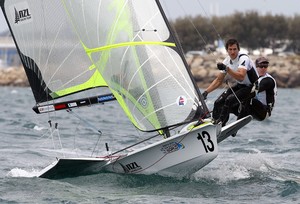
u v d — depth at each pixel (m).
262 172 44.62
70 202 36.22
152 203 35.84
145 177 40.78
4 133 68.19
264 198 37.62
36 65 43.16
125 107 40.66
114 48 40.69
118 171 41.44
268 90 43.22
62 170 40.72
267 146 59.09
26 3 42.97
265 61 43.06
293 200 37.31
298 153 54.84
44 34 43.00
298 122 85.25
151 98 40.03
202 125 39.00
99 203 35.94
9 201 36.47
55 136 65.75
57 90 43.06
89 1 41.16
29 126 74.81
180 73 40.16
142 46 40.28
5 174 44.59
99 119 86.31
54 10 42.69
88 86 42.81
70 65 42.88
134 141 60.94
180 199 36.88
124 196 37.44
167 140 39.50
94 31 41.16
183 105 39.88
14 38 43.44
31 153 54.06
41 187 39.25
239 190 39.31
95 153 54.28
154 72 40.09
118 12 40.72
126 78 40.50
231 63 42.47
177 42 40.72
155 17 40.69
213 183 40.78
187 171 40.62
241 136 65.69
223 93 43.00
